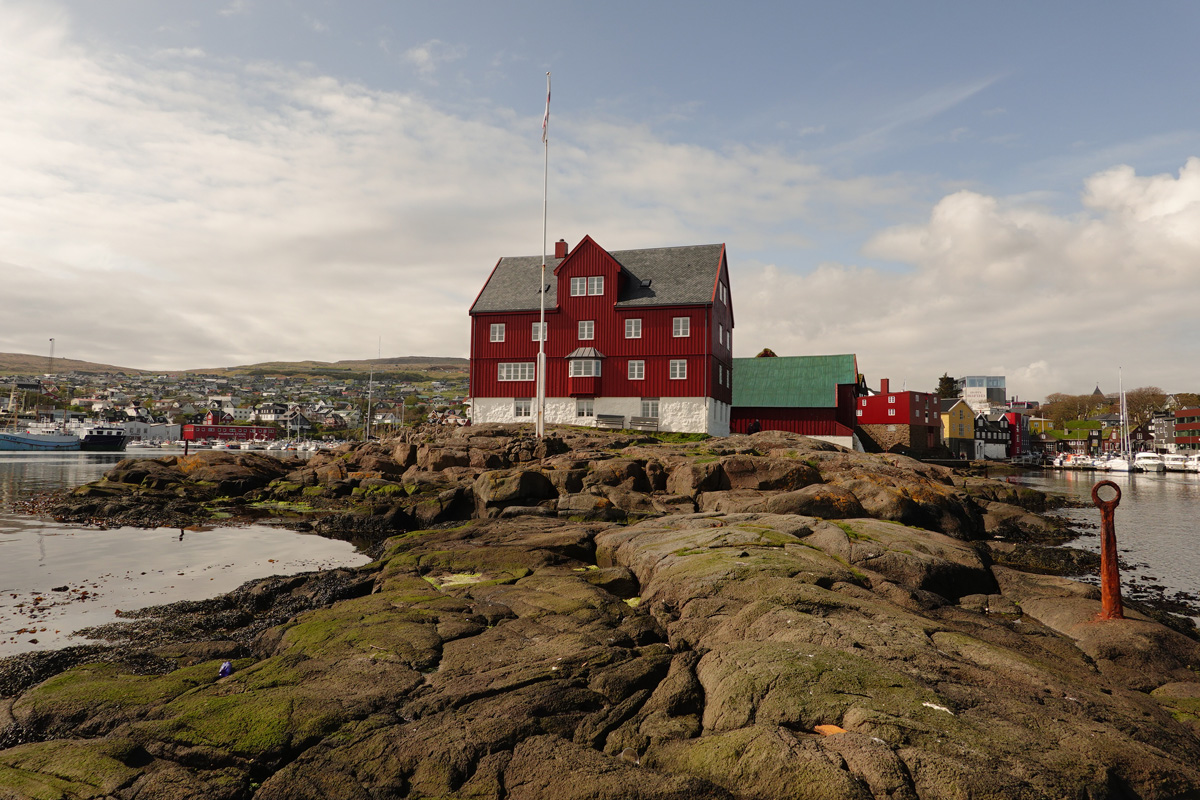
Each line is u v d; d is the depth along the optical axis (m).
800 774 5.07
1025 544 21.33
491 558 15.02
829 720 5.84
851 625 8.02
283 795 5.48
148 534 23.08
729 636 8.54
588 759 5.75
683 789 5.21
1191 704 7.44
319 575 15.11
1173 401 150.50
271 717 6.57
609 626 9.78
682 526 16.66
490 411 44.75
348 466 34.72
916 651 7.31
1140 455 97.25
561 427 39.91
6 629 11.57
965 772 4.93
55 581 15.51
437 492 29.31
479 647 8.70
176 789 5.59
